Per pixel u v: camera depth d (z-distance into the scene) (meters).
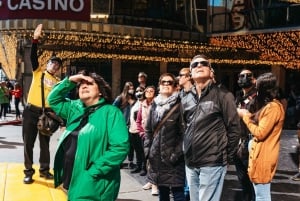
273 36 22.77
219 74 26.23
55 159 3.64
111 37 21.58
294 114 17.33
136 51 23.80
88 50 22.27
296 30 21.03
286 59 23.56
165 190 5.12
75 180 3.37
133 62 24.78
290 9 21.31
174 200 4.95
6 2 18.66
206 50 24.92
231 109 4.03
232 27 23.97
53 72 6.15
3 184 6.33
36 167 7.56
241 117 4.68
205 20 24.86
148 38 22.59
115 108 3.46
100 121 3.38
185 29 24.27
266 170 4.42
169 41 23.59
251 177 4.51
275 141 4.45
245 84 5.34
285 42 22.72
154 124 4.91
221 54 25.02
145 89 7.85
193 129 4.11
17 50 25.28
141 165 8.22
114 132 3.35
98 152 3.35
